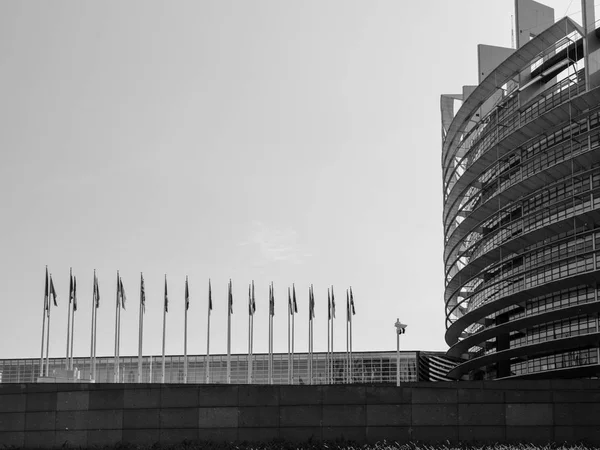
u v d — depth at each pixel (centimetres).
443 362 13988
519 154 8506
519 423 3981
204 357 14138
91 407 4181
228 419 4094
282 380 13912
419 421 4016
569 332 7475
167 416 4128
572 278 7094
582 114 7450
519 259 8244
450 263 10262
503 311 8600
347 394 4069
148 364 14138
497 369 8562
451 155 10050
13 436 4212
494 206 8675
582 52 8150
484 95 8788
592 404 3962
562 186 7825
